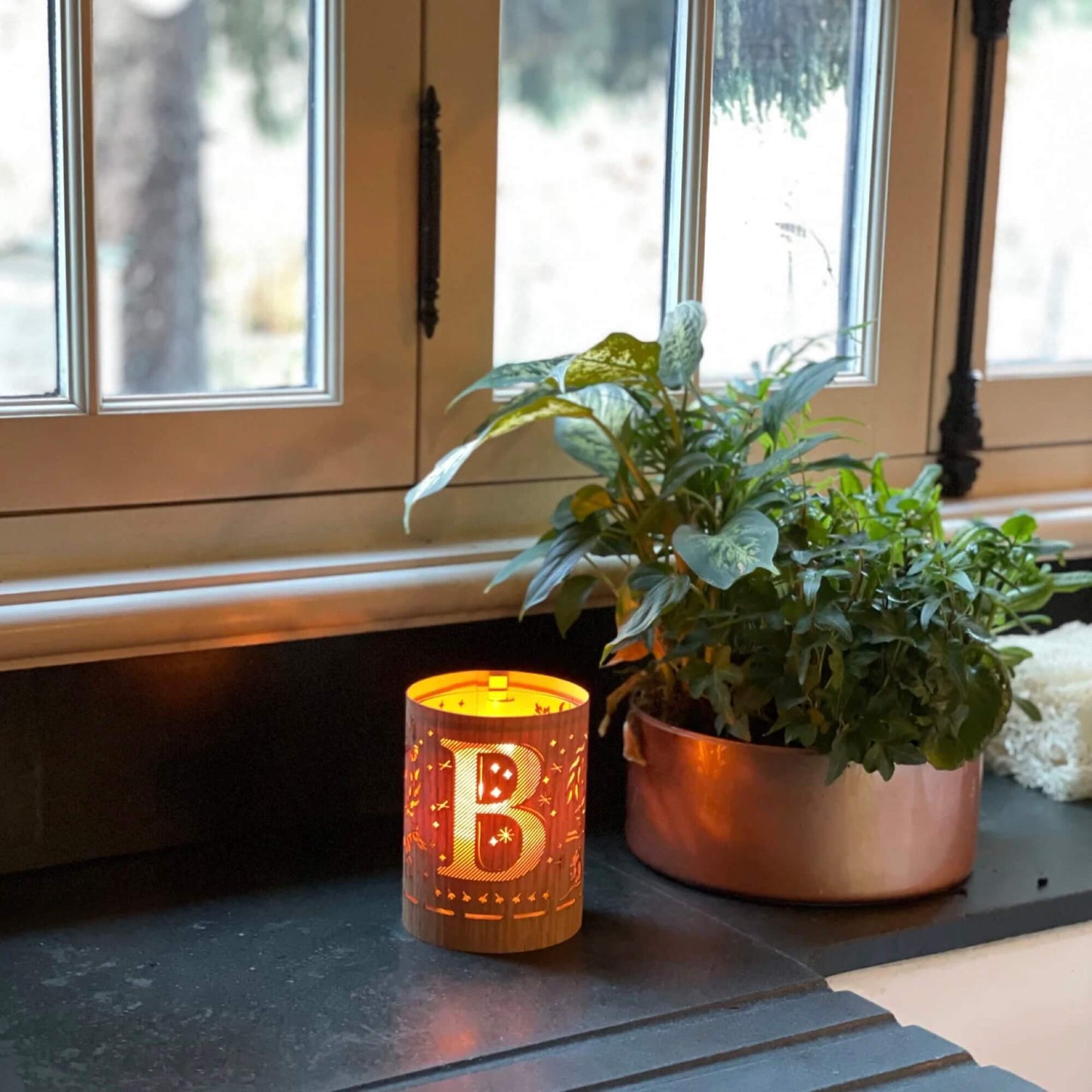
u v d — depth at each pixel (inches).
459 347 46.4
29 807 40.8
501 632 46.8
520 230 47.5
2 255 40.8
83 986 35.0
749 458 50.1
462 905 37.0
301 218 44.9
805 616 37.7
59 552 41.4
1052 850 44.7
